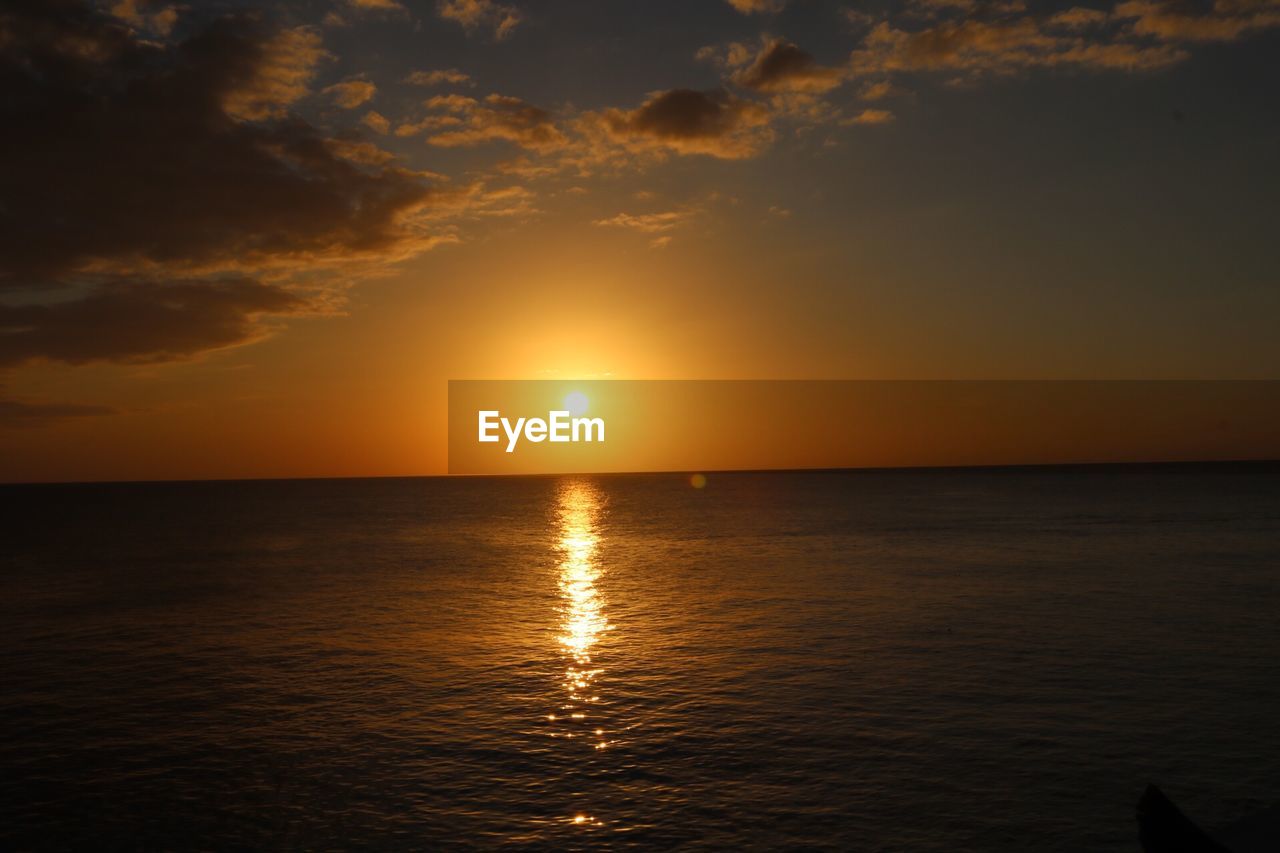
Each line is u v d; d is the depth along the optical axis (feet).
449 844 42.06
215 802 47.85
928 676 73.31
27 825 45.24
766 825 43.39
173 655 87.30
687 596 124.57
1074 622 97.66
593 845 41.55
